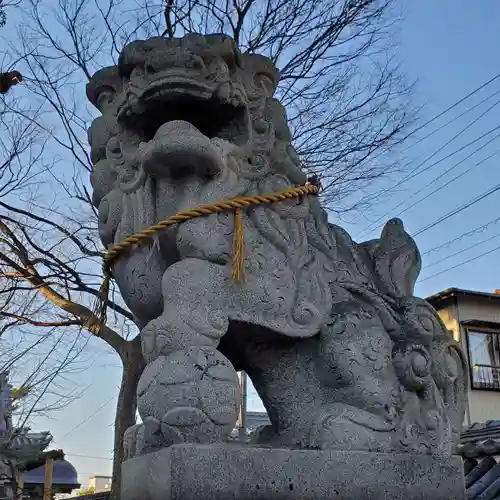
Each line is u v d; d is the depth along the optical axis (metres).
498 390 9.20
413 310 1.80
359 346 1.69
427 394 1.72
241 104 1.79
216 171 1.68
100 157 1.92
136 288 1.73
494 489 2.70
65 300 4.93
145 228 1.72
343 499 1.45
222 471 1.36
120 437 4.43
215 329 1.56
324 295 1.74
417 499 1.54
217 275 1.62
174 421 1.42
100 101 1.95
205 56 1.73
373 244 2.04
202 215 1.65
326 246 1.88
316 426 1.58
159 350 1.54
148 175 1.72
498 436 3.60
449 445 1.71
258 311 1.63
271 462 1.41
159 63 1.70
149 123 1.81
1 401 7.84
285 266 1.70
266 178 1.81
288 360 1.75
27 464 9.24
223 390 1.46
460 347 1.93
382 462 1.52
